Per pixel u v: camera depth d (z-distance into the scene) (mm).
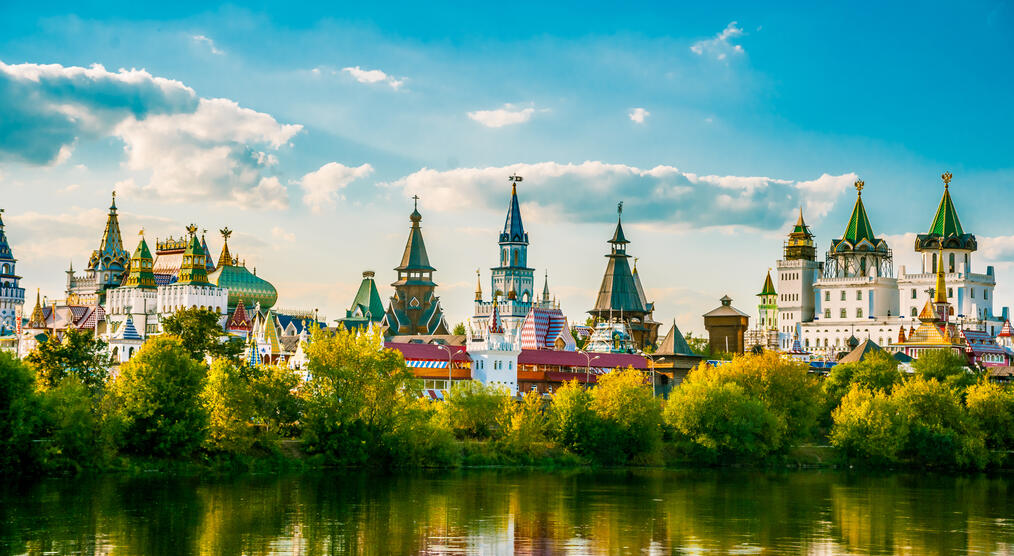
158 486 185625
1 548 141875
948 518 177000
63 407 193000
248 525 158375
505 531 159625
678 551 149125
